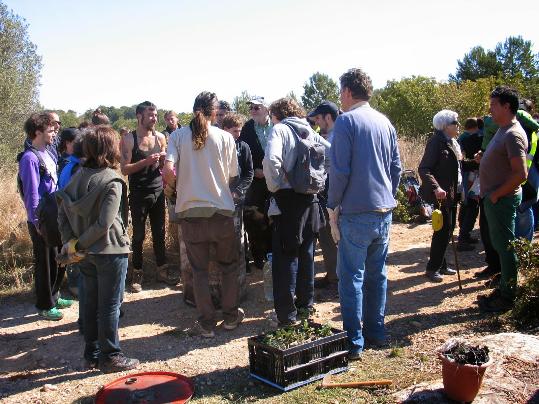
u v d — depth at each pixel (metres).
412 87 20.50
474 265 6.88
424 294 5.89
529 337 4.28
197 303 5.00
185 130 4.85
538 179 5.69
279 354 3.86
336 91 41.69
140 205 6.37
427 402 3.53
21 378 4.31
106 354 4.30
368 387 3.85
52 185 5.46
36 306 5.55
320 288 6.34
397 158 4.54
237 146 5.68
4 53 19.80
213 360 4.52
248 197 6.73
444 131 6.13
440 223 5.68
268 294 6.01
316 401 3.71
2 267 7.06
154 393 3.88
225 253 5.02
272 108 5.05
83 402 3.87
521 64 41.38
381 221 4.31
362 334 4.68
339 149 4.19
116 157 4.16
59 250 5.57
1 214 8.40
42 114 5.39
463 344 3.68
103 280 4.15
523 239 4.96
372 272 4.53
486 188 5.07
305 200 4.89
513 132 4.81
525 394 3.53
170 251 7.57
